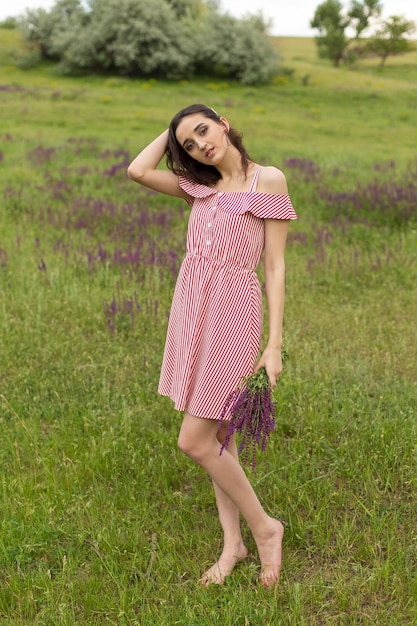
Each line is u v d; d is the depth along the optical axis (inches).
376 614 102.3
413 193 389.7
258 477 135.2
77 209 381.7
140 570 112.7
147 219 362.9
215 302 104.8
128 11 1556.3
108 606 103.7
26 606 104.0
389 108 1223.5
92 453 143.0
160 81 1582.2
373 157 641.6
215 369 104.5
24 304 230.8
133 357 195.2
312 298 250.8
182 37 1581.0
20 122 824.9
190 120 105.4
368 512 121.6
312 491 131.6
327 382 174.9
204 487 134.0
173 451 144.6
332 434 152.2
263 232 107.7
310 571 113.6
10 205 395.9
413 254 306.7
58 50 1660.9
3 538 119.0
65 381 180.7
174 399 107.3
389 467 139.4
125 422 154.4
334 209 394.9
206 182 110.9
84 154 600.1
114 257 285.1
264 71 1542.8
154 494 134.3
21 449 149.4
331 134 876.0
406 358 193.5
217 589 107.9
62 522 124.8
